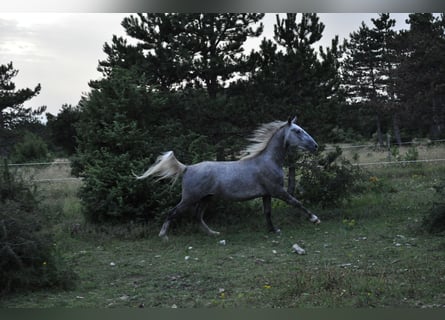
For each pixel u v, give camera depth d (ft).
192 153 38.52
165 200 36.29
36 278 21.76
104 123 38.19
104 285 23.22
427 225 31.27
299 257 27.35
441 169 59.00
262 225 36.86
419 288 19.99
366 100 134.31
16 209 23.29
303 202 41.42
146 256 29.25
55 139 128.67
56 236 33.12
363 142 122.83
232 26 41.81
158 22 41.73
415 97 116.16
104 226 36.22
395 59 126.62
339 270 23.36
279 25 44.01
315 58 43.06
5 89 117.08
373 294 19.34
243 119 40.50
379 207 40.09
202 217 36.37
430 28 117.19
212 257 28.22
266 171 34.19
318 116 40.60
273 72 41.73
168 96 40.29
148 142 38.60
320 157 42.06
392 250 27.32
